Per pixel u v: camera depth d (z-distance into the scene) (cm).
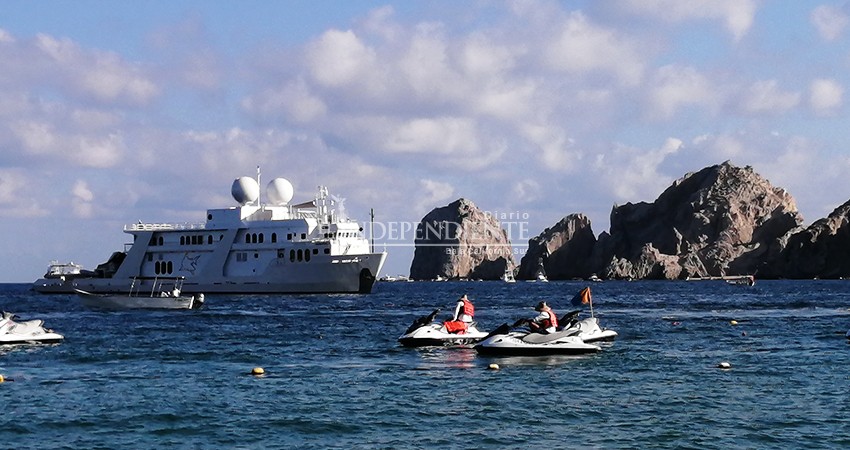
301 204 17425
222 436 3778
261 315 11356
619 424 3988
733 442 3647
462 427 3934
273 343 7450
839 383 5059
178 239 17112
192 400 4575
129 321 10319
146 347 7125
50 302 16038
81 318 10931
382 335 8181
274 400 4575
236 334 8369
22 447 3603
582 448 3569
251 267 16438
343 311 12394
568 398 4616
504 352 6381
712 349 6844
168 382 5200
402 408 4353
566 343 6431
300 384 5100
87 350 6888
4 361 6197
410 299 17650
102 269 18950
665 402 4494
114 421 4066
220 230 16650
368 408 4353
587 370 5641
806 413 4200
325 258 15775
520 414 4209
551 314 6606
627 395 4700
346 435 3794
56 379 5341
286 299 15538
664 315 11712
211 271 16688
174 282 17025
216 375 5488
